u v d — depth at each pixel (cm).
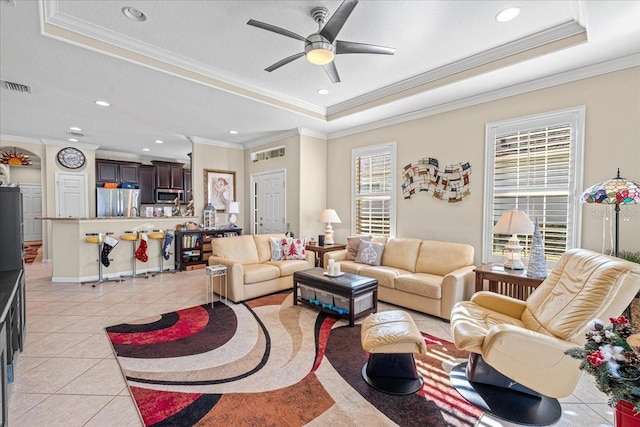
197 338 288
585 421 180
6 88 367
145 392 205
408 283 353
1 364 150
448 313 323
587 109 305
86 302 393
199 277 531
